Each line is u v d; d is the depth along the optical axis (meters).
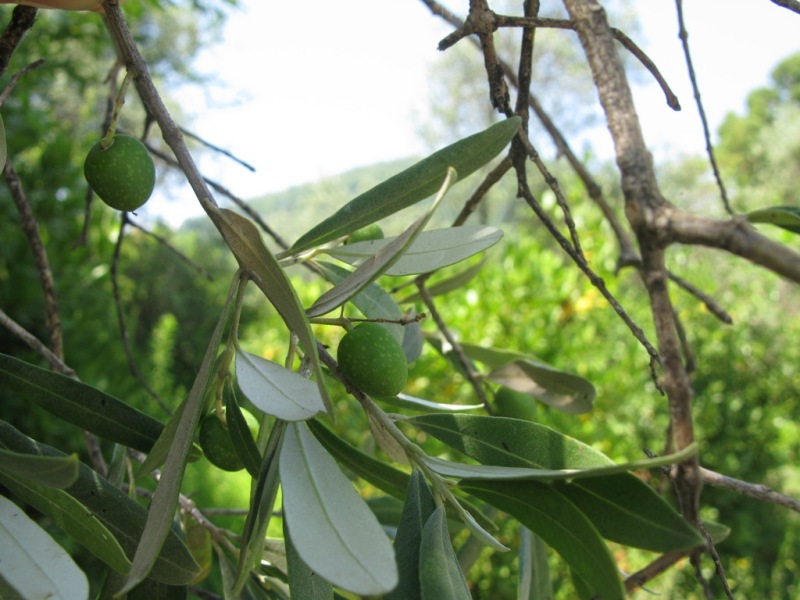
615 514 0.11
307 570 0.13
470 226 0.16
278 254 0.15
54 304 0.26
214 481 0.89
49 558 0.11
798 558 0.92
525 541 0.18
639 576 0.14
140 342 1.61
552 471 0.11
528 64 0.18
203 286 1.86
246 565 0.12
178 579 0.14
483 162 0.15
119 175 0.15
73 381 0.16
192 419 0.12
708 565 0.78
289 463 0.12
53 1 0.15
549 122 0.28
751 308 1.05
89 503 0.15
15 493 0.13
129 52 0.15
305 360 0.14
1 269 0.62
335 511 0.11
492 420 0.14
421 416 0.14
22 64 0.61
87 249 0.67
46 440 0.59
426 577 0.11
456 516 0.16
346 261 0.16
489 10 0.17
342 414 0.64
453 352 0.27
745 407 0.98
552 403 0.24
